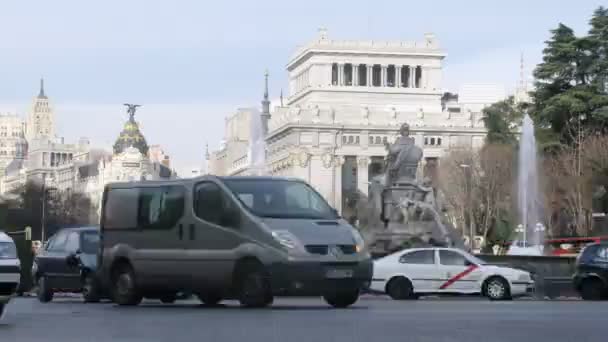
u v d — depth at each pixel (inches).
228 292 1723.7
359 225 3326.8
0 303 1441.9
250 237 1689.2
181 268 1769.2
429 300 2258.9
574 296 2559.1
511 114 7775.6
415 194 3272.6
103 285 1904.5
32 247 3090.6
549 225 6097.4
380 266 2315.5
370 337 1176.2
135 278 1838.1
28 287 2940.5
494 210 6983.3
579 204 5944.9
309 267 1644.9
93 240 2202.3
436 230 3253.0
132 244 1843.0
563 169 6136.8
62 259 2208.4
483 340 1141.7
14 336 1227.9
